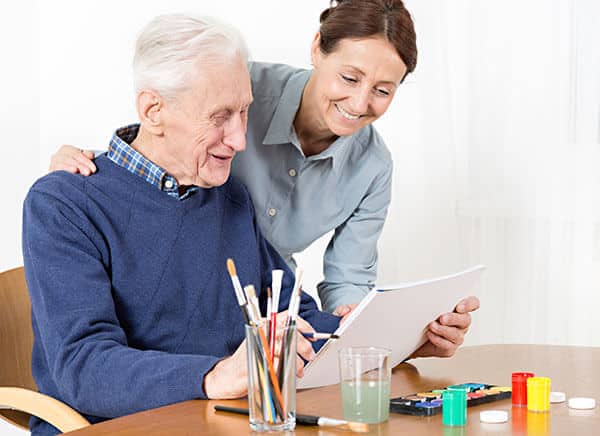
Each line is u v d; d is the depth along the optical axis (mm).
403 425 1221
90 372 1386
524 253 2840
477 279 1687
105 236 1572
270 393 1175
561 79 2766
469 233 2916
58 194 1556
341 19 1792
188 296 1633
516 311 2857
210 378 1350
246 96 1536
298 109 1990
